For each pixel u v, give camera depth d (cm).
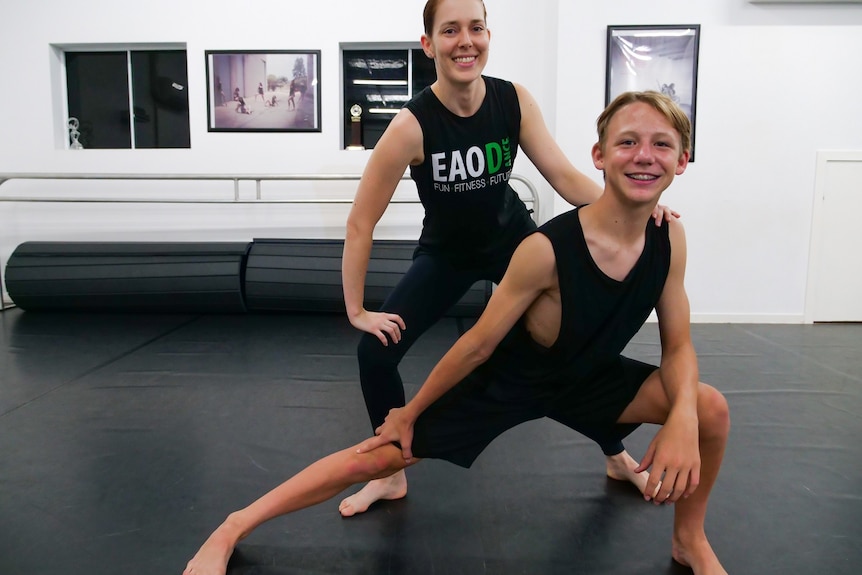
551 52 350
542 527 125
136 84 394
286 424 184
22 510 131
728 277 347
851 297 347
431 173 126
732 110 334
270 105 381
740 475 150
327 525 126
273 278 350
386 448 110
